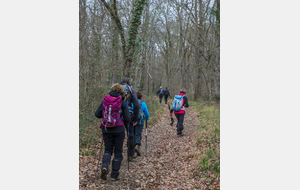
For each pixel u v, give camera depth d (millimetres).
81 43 8750
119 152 4066
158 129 9477
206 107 13234
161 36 27219
